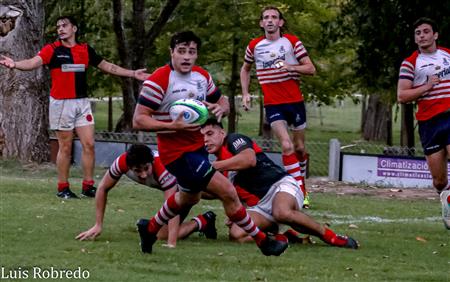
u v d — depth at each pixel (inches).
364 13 2967.5
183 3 3383.4
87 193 1577.3
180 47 943.0
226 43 3540.8
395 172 2188.7
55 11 3144.7
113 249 1047.0
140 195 1640.0
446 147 1293.1
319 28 3371.1
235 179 1147.9
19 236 1114.1
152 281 885.2
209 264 984.9
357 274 963.3
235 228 1153.4
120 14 3088.1
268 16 1525.6
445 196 1235.9
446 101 1286.9
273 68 1531.7
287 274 947.3
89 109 1572.3
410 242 1203.9
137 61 3216.0
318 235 1129.4
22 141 2203.5
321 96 3777.1
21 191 1605.6
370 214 1520.7
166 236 1149.1
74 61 1539.1
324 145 3388.3
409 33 2915.8
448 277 965.8
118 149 2333.9
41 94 2225.6
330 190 1980.8
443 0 2787.9
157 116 961.5
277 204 1114.7
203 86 969.5
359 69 3093.0
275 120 1540.4
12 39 2150.6
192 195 966.4
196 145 945.5
